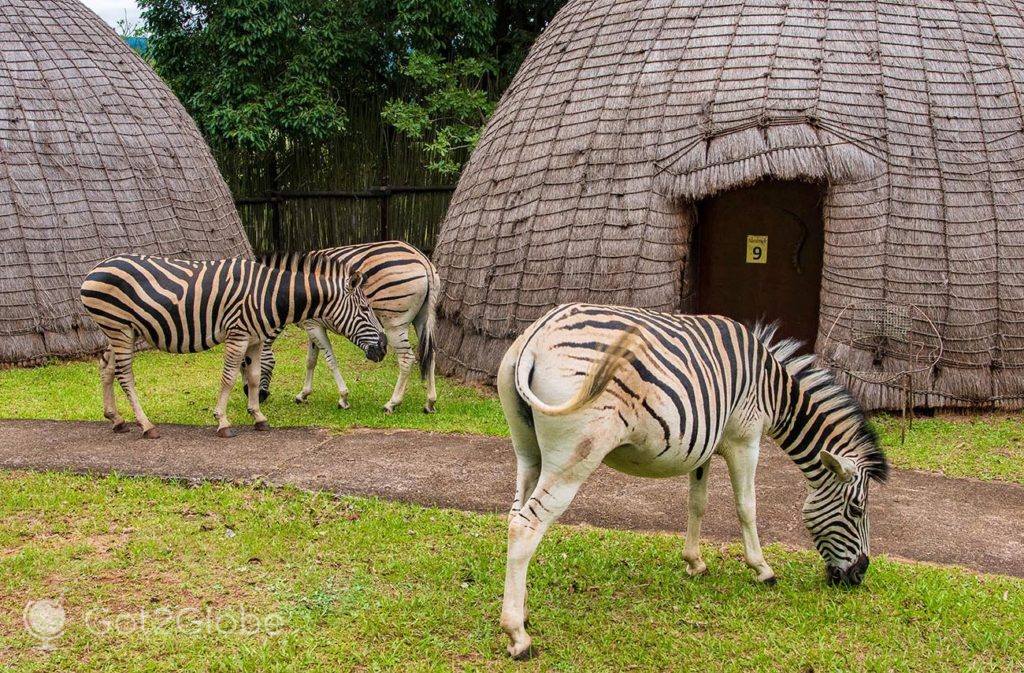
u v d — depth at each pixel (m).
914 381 8.81
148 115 12.70
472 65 16.67
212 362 11.45
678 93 9.49
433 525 5.92
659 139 9.39
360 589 5.00
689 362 4.50
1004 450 7.88
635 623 4.70
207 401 9.39
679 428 4.40
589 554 5.49
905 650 4.45
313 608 4.79
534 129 10.36
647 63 9.84
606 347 4.26
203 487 6.57
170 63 17.12
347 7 17.11
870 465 4.99
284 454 7.44
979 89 9.23
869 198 8.85
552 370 4.19
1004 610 4.83
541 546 5.62
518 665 4.28
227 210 13.82
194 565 5.27
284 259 8.08
